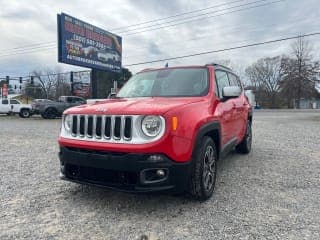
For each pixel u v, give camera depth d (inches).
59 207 161.5
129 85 219.5
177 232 133.1
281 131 516.4
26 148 348.2
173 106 153.2
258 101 3253.0
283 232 132.3
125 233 132.4
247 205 163.2
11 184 202.4
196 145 157.1
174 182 145.9
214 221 143.7
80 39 1013.8
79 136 159.2
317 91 2972.4
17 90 3196.4
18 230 135.6
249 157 285.7
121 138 146.2
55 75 3070.9
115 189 146.6
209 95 188.9
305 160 272.7
